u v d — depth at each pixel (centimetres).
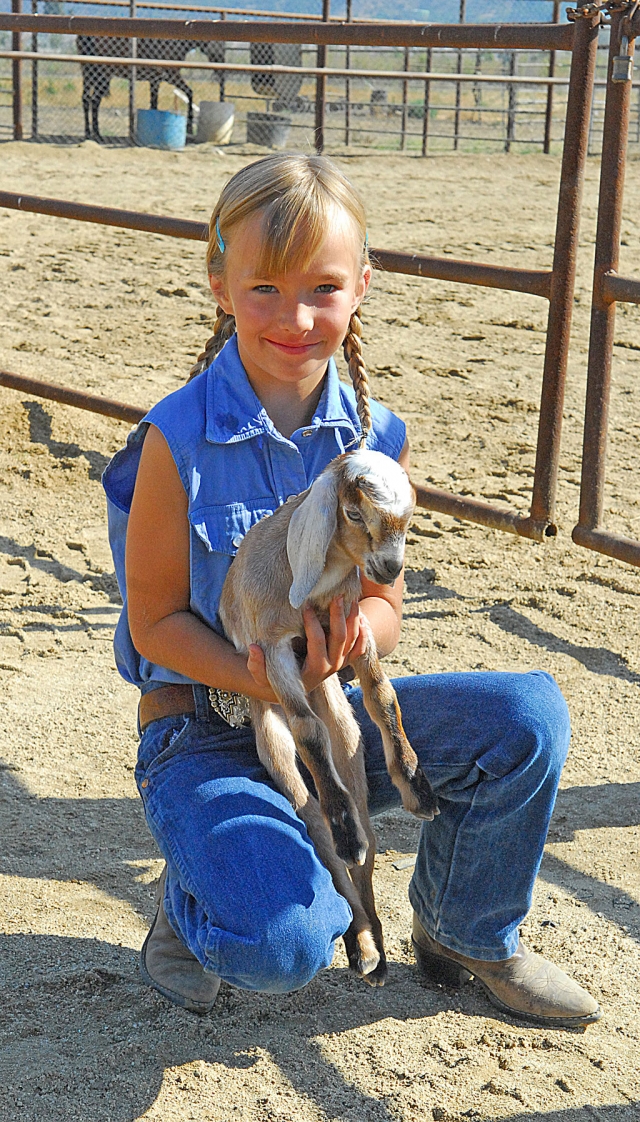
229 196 238
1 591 488
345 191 239
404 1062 257
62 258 995
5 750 378
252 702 245
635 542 467
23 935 293
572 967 290
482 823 251
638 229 1245
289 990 229
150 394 698
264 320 239
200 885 225
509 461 642
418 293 967
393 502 210
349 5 1759
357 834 223
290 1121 240
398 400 729
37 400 659
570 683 431
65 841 334
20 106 1697
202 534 246
